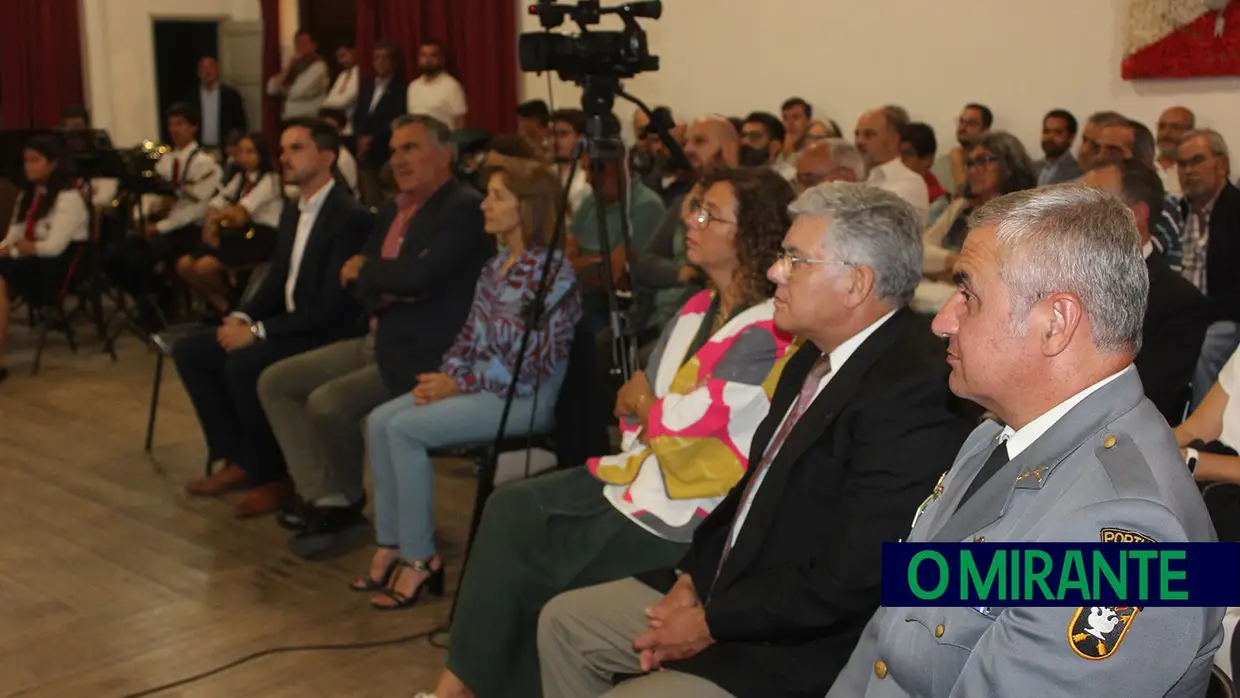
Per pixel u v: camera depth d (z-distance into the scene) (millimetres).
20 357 5609
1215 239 3803
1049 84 5094
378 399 3283
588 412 2949
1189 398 2605
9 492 3752
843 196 1757
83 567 3176
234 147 6871
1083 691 1042
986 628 1135
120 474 3949
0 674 2576
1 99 9094
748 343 2088
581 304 2998
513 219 2902
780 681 1681
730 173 2193
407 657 2686
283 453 3473
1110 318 1102
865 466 1656
